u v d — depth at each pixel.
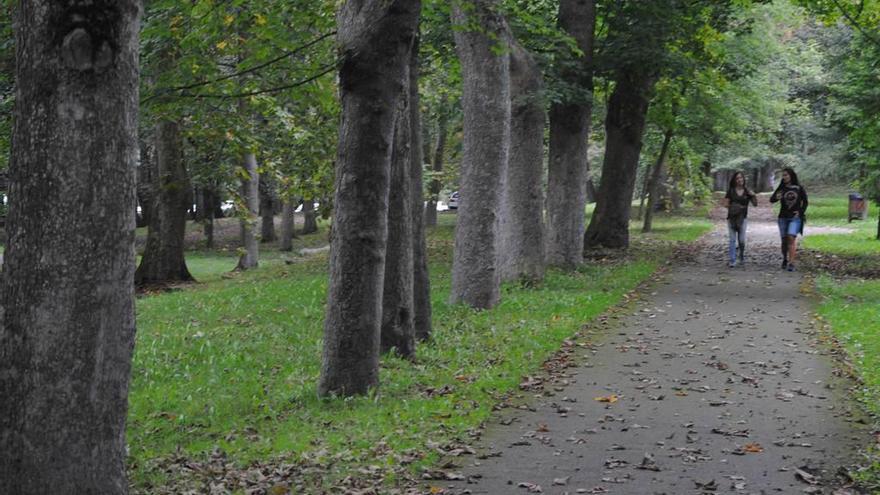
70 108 4.85
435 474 7.33
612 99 29.34
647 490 6.98
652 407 9.67
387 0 9.42
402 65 9.72
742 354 12.48
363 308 10.01
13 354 4.93
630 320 15.36
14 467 4.93
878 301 17.00
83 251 4.91
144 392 10.86
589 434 8.63
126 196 5.04
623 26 24.27
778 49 37.03
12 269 4.93
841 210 52.03
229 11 11.95
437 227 45.22
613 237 29.75
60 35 4.81
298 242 46.81
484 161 16.70
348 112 9.76
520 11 16.97
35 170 4.87
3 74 15.34
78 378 4.95
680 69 24.61
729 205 23.52
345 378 10.04
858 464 7.60
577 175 23.39
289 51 12.28
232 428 9.02
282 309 17.64
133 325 5.16
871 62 25.55
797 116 46.06
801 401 9.91
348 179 9.84
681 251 28.70
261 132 23.36
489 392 10.26
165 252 27.16
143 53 13.09
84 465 5.00
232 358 12.66
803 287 19.50
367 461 7.66
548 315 15.61
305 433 8.61
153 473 7.50
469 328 14.47
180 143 26.52
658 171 38.31
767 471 7.47
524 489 6.99
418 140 13.12
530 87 19.72
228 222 56.06
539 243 19.97
